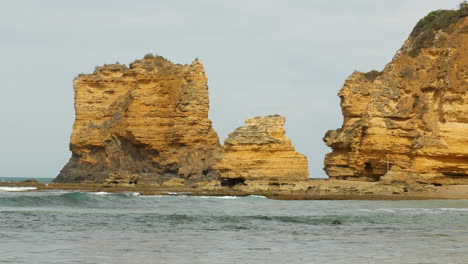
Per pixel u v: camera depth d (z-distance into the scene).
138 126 182.88
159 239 55.47
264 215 78.44
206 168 180.75
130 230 61.38
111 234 57.97
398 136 134.38
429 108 134.62
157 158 182.25
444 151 130.12
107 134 186.75
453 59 136.00
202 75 190.25
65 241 52.62
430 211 86.12
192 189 143.75
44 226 62.19
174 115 186.12
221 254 48.12
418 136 133.00
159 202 102.50
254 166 134.25
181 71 191.12
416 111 135.62
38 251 47.38
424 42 143.12
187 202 103.75
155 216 74.94
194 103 185.75
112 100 192.12
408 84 137.75
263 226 66.69
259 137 135.25
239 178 136.75
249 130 136.62
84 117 191.50
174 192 131.62
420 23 158.38
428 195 118.62
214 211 83.94
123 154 185.12
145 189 146.00
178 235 58.44
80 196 97.25
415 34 157.62
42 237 54.50
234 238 56.94
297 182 132.25
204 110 187.12
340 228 65.38
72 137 190.62
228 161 135.75
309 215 79.00
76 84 193.50
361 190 126.25
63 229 60.50
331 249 51.09
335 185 130.25
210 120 189.25
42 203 90.31
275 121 137.25
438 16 154.00
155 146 182.12
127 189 145.88
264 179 133.75
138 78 187.00
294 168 135.00
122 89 192.75
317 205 98.38
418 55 141.25
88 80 193.00
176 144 183.25
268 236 58.59
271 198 113.56
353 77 158.75
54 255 45.97
